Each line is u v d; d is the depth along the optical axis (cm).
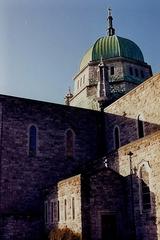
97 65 4388
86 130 3662
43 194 3162
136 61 4428
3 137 3234
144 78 4419
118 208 2527
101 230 2431
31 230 2966
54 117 3538
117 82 4234
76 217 2470
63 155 3472
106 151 3609
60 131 3528
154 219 2264
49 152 3416
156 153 2319
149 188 2345
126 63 4359
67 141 3538
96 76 4353
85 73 4506
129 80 4244
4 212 3075
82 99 4409
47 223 2958
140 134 3138
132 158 2570
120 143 3391
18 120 3347
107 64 4384
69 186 2638
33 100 3481
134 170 2528
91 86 4300
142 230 2369
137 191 2466
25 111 3406
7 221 2889
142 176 2444
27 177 3250
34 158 3328
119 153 2734
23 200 3177
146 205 2372
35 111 3459
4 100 3338
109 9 4978
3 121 3275
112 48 4484
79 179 2483
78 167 3503
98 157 3619
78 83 4666
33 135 3394
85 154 3581
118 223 2497
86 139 3634
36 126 3422
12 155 3234
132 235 2445
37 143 3384
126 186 2584
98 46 4575
